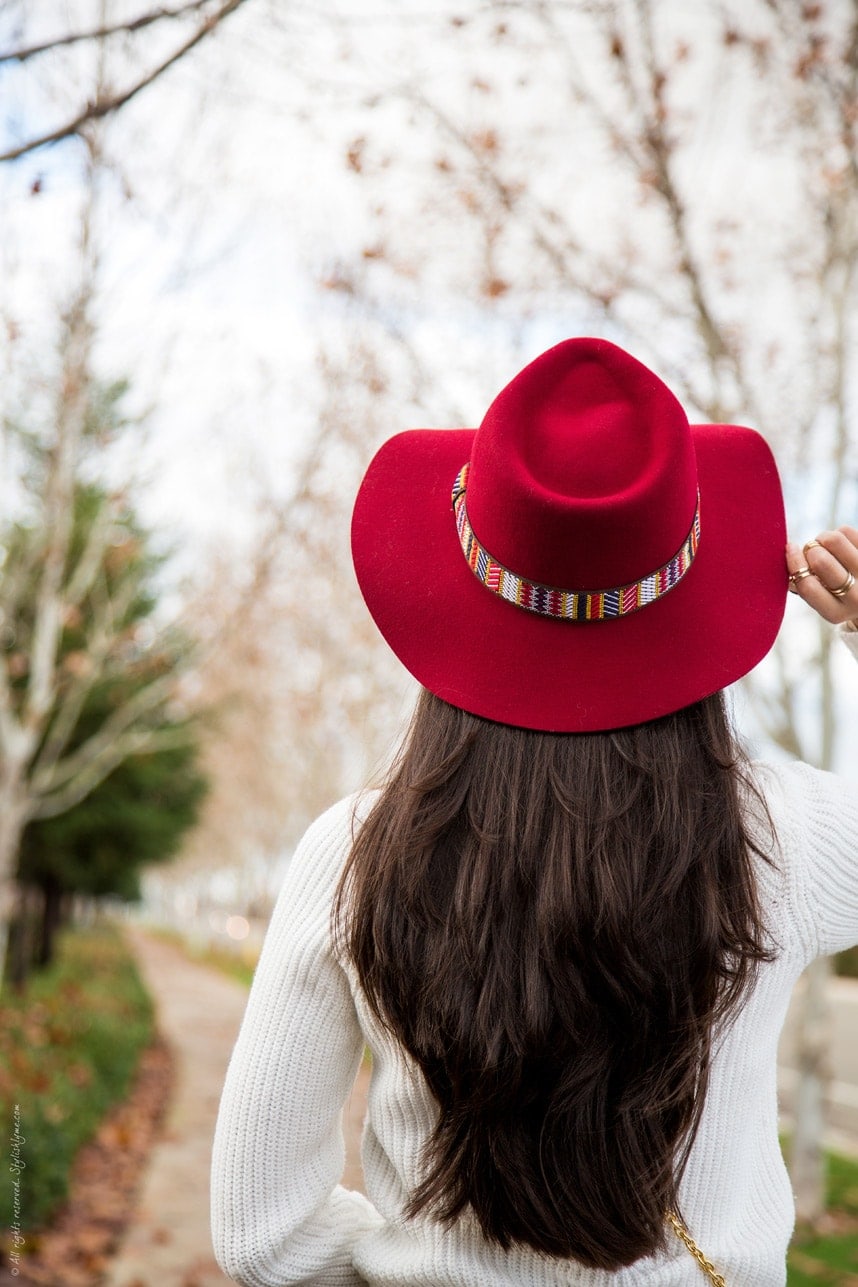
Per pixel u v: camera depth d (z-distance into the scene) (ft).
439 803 3.52
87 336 22.93
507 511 3.49
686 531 3.56
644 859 3.37
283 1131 3.75
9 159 8.34
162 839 61.31
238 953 140.97
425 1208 3.61
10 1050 26.25
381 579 3.85
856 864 3.69
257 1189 3.76
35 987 45.21
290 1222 3.79
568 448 3.53
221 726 57.57
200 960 141.49
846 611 3.84
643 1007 3.31
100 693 42.96
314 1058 3.77
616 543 3.43
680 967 3.35
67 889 63.26
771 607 3.79
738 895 3.45
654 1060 3.34
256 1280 3.82
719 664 3.60
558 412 3.59
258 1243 3.76
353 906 3.58
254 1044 3.77
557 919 3.30
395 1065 3.66
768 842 3.65
